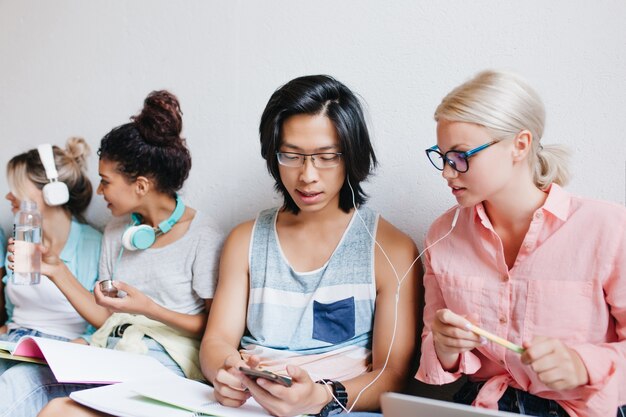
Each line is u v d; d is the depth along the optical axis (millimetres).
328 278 1351
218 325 1390
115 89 1901
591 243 1050
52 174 1716
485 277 1134
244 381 1048
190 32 1788
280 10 1670
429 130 1515
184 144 1649
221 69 1751
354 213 1389
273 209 1477
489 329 1114
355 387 1187
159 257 1583
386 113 1557
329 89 1273
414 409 856
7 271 1844
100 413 1071
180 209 1604
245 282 1430
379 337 1298
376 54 1562
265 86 1698
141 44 1856
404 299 1313
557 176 1143
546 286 1066
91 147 1944
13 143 2061
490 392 1113
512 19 1422
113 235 1693
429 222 1522
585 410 1006
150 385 1157
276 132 1279
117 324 1559
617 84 1339
